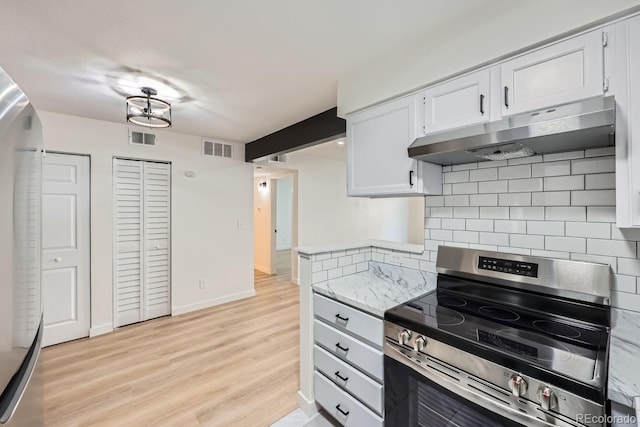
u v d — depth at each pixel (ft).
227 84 7.11
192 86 7.22
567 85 3.67
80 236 9.68
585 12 3.49
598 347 3.38
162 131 11.30
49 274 9.14
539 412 2.95
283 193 29.43
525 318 4.25
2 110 2.41
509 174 5.02
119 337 9.73
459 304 4.82
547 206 4.62
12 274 2.63
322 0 4.26
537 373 2.96
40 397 3.40
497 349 3.33
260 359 8.34
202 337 9.75
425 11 4.49
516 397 3.10
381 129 5.97
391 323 4.40
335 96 7.91
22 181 2.87
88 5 4.34
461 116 4.72
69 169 9.48
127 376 7.47
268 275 19.07
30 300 3.10
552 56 3.80
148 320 11.17
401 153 5.57
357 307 5.02
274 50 5.63
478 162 5.41
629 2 3.20
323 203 18.06
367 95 6.16
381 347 4.64
